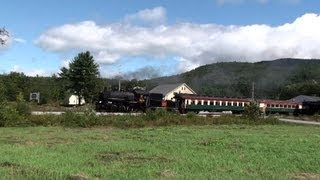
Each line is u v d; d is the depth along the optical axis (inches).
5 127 1499.8
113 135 1237.7
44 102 4185.5
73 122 1648.6
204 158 754.8
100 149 861.8
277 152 885.2
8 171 556.4
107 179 536.7
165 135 1259.2
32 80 4335.6
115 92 2790.4
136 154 804.0
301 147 995.3
